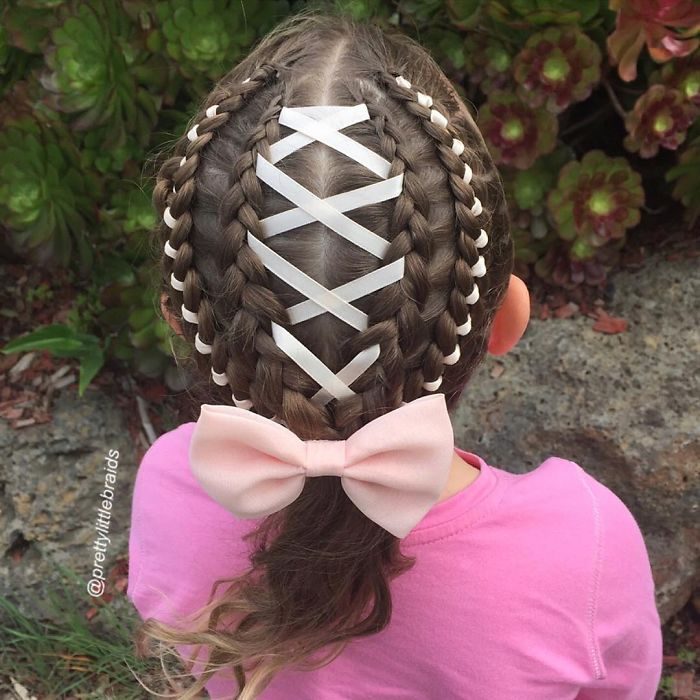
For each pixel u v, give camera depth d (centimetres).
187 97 181
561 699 79
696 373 158
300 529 70
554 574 76
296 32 86
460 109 81
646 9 143
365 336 59
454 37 168
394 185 60
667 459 153
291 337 61
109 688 167
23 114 163
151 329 168
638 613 84
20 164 166
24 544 174
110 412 182
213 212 65
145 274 168
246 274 61
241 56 163
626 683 91
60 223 173
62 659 170
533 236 173
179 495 88
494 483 81
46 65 163
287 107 64
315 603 72
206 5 158
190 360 82
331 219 60
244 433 61
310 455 62
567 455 160
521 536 77
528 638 76
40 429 176
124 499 176
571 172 161
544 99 154
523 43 160
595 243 165
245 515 65
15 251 179
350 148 61
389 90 67
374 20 158
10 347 172
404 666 79
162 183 73
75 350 177
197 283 66
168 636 79
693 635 169
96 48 156
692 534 157
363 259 60
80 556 171
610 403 158
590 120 180
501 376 168
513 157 161
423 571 76
